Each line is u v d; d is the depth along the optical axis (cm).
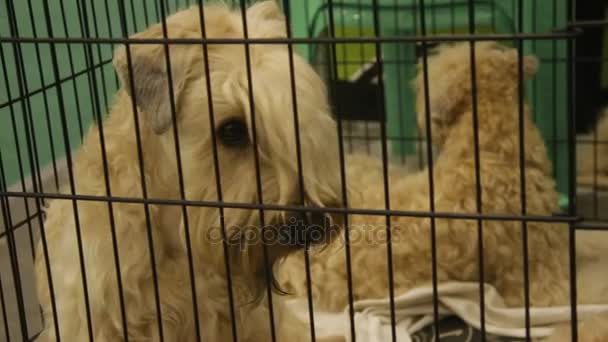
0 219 225
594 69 289
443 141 205
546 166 200
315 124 131
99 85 249
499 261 190
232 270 142
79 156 150
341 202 135
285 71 131
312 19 262
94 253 142
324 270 193
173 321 146
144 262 142
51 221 156
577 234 220
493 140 192
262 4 146
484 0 249
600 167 262
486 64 196
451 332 180
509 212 189
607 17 287
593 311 180
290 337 163
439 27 254
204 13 138
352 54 289
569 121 102
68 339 147
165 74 133
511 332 176
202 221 137
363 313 183
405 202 194
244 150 132
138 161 141
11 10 147
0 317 198
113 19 255
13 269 156
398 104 282
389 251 123
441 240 189
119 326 144
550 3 242
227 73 131
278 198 130
